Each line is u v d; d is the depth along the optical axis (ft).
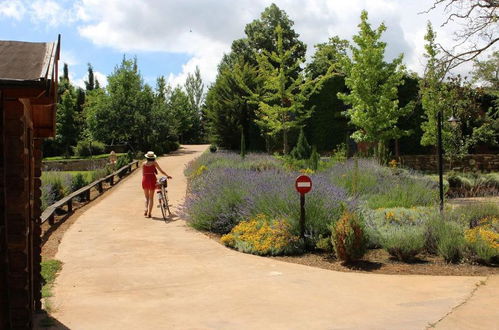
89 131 151.94
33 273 17.48
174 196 56.75
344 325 16.28
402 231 28.02
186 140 239.50
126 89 150.10
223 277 23.47
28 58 13.67
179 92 227.40
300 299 19.60
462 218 30.76
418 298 19.39
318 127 112.57
